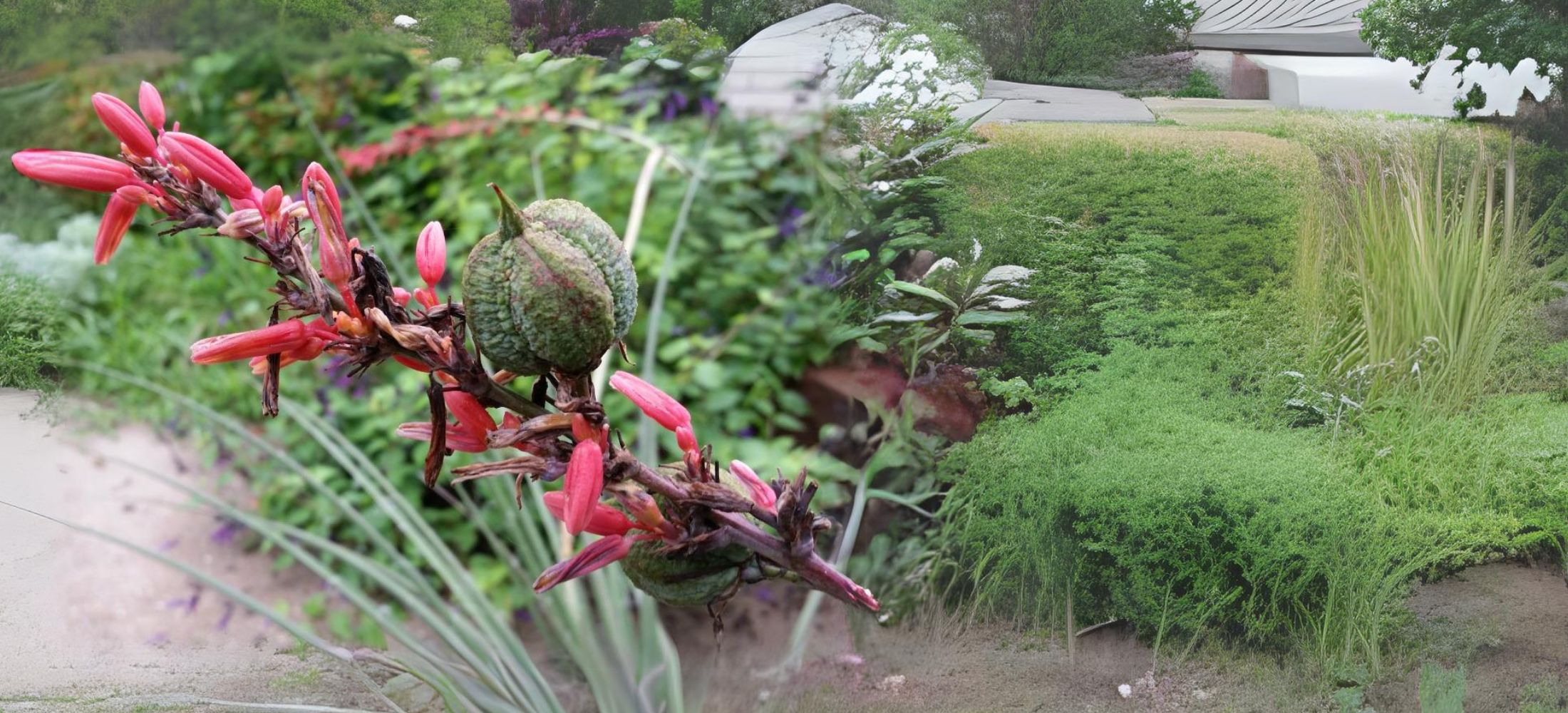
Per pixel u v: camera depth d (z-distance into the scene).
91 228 3.92
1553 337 2.52
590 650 1.87
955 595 2.29
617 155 3.65
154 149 0.40
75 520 2.90
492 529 2.66
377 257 0.42
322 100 4.24
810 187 3.26
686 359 2.93
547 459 0.42
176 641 2.39
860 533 2.46
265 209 0.40
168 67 4.51
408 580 2.06
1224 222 2.55
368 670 2.27
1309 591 1.99
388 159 3.95
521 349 0.41
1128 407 2.25
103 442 3.25
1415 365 2.42
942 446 2.46
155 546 2.79
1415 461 2.21
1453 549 2.01
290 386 3.08
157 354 3.37
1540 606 1.95
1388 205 2.61
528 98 3.99
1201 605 1.97
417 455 2.92
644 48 4.09
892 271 2.98
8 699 2.09
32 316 3.66
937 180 2.86
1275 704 1.83
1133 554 2.01
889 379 2.72
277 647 2.40
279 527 2.44
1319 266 2.53
